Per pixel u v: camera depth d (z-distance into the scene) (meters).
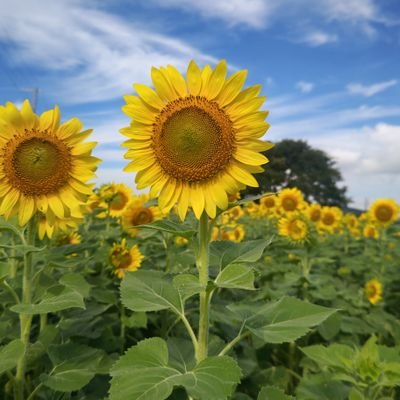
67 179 0.70
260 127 0.53
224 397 0.39
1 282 0.61
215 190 0.52
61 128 0.70
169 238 1.04
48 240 0.93
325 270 1.57
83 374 0.61
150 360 0.45
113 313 0.88
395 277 1.46
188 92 0.55
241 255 0.54
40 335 0.69
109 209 1.23
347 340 1.00
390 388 0.78
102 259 0.94
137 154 0.54
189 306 0.89
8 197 0.68
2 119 0.69
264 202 2.24
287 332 0.48
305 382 0.66
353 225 2.53
